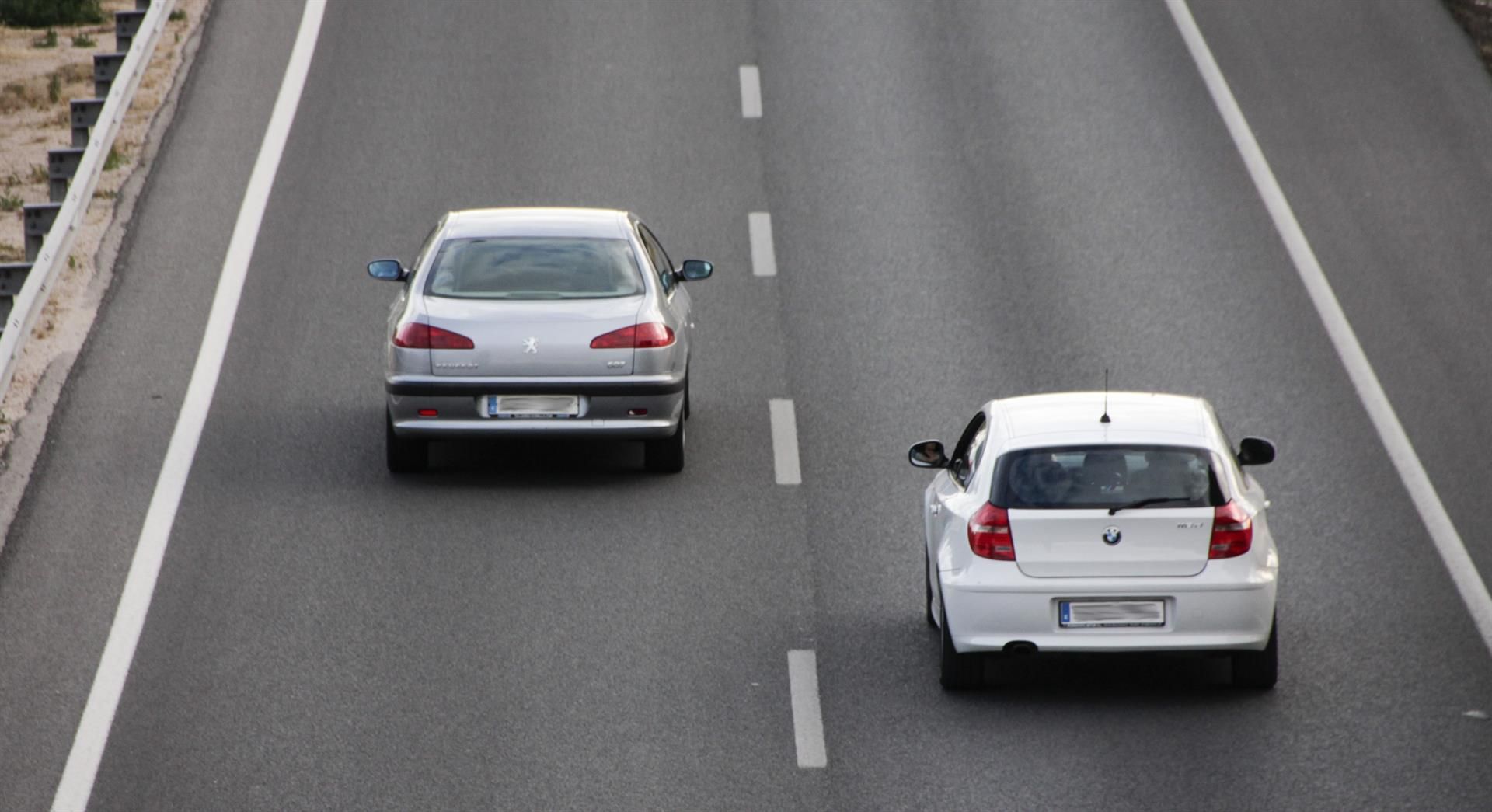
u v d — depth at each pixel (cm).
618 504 5369
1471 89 9231
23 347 5725
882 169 8462
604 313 5441
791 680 4119
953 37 10012
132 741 3778
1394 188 8175
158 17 8500
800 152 8644
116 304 6944
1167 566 3859
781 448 5859
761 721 3878
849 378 6456
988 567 3900
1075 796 3469
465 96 9194
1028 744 3738
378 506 5316
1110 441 3978
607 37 9981
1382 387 6353
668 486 5547
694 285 7312
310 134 8694
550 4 10438
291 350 6619
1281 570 4891
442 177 8288
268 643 4319
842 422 6084
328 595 4628
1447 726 3819
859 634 4416
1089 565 3866
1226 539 3862
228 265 7338
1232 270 7412
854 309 7088
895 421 6081
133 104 8962
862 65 9644
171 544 4966
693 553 4975
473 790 3528
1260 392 6306
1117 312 7025
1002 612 3884
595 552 4972
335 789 3531
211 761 3672
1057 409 4203
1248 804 3419
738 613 4547
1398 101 9112
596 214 5928
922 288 7275
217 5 10269
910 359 6625
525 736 3800
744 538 5103
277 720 3878
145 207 7844
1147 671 4194
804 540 5094
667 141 8738
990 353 6669
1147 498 3891
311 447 5800
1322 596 4694
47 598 4591
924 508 4638
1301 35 9931
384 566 4841
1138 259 7544
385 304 7050
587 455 5897
